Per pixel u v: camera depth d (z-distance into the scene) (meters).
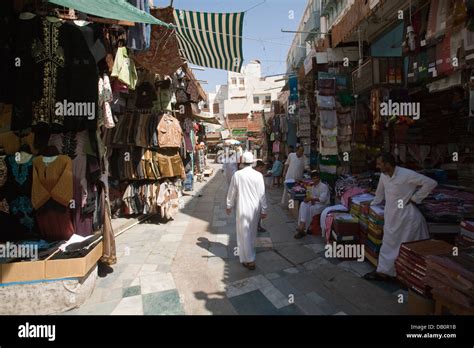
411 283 2.75
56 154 3.47
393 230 3.44
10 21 3.15
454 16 3.03
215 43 5.88
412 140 5.61
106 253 3.80
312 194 5.72
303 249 4.76
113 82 4.26
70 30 3.22
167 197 6.60
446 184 4.82
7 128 3.64
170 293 3.39
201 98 12.61
